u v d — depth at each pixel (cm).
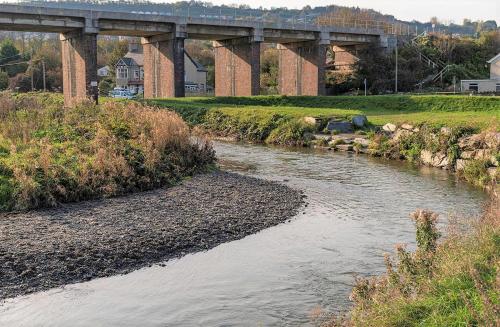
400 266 1027
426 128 3052
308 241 1546
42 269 1246
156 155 2264
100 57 14112
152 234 1518
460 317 797
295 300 1134
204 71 11288
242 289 1191
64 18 5856
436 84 8288
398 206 1995
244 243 1515
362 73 8206
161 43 6862
